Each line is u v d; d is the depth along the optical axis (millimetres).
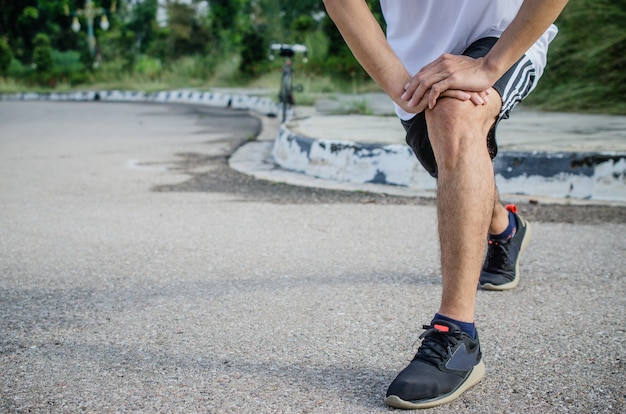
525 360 1963
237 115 10641
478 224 1717
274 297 2525
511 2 1922
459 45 1951
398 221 3695
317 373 1890
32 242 3332
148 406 1710
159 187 4711
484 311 2375
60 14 29984
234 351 2045
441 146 1729
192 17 29344
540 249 3158
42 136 7898
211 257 3062
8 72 23672
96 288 2654
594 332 2168
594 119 6602
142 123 9438
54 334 2197
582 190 4176
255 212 3945
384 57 1855
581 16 8305
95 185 4801
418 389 1673
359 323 2260
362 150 4707
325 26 15477
